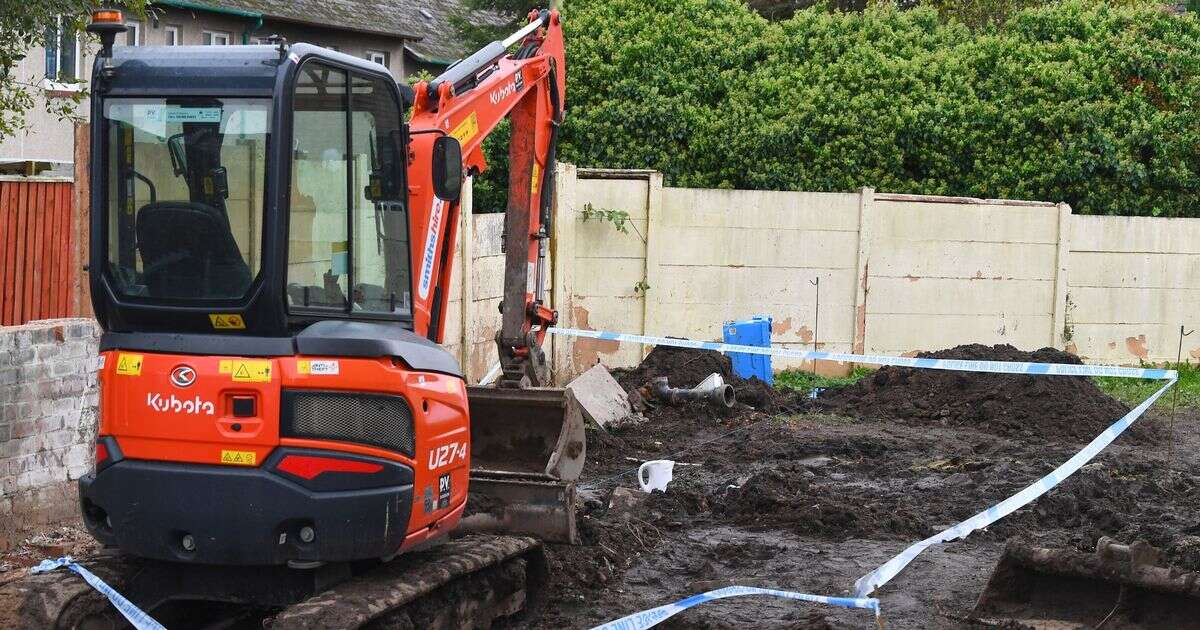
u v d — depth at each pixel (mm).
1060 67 19250
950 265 18047
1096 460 11930
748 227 17453
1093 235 18531
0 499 8445
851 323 17859
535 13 10516
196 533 6070
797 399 15320
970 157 19219
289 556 6105
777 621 7520
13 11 9039
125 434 6168
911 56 20188
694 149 18797
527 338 9703
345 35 27781
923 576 8414
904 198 17812
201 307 6078
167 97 6141
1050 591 7234
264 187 6004
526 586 7828
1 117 10047
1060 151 18844
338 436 6109
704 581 8125
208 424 6051
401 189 6977
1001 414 13922
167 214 6160
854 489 10773
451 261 8266
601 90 19391
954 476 11227
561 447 8516
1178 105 19422
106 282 6242
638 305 17250
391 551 6312
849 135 18844
